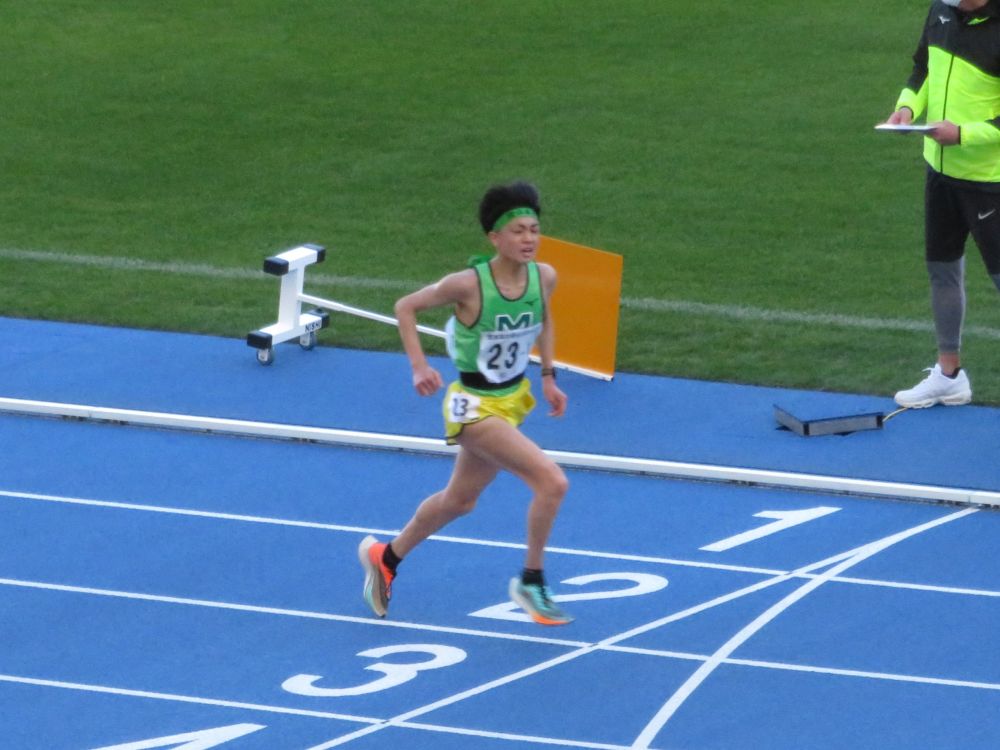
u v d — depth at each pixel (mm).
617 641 26312
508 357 25031
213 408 36469
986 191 33000
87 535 30422
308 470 33500
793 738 23328
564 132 59938
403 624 26969
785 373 38500
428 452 34312
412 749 23141
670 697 24547
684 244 48969
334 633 26672
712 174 55469
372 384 38031
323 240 49719
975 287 44906
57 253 48188
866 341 40719
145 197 53906
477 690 24797
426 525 26422
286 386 37906
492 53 69062
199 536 30422
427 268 47156
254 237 50031
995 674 25141
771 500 31922
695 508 31531
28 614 27281
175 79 66062
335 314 43125
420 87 65188
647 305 43625
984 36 32594
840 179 54750
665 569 28953
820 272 46312
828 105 62375
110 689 24859
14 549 29797
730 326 41938
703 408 36375
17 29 72188
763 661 25609
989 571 28719
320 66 67625
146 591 28188
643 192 53812
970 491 31438
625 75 66250
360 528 30781
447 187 54781
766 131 59688
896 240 49031
